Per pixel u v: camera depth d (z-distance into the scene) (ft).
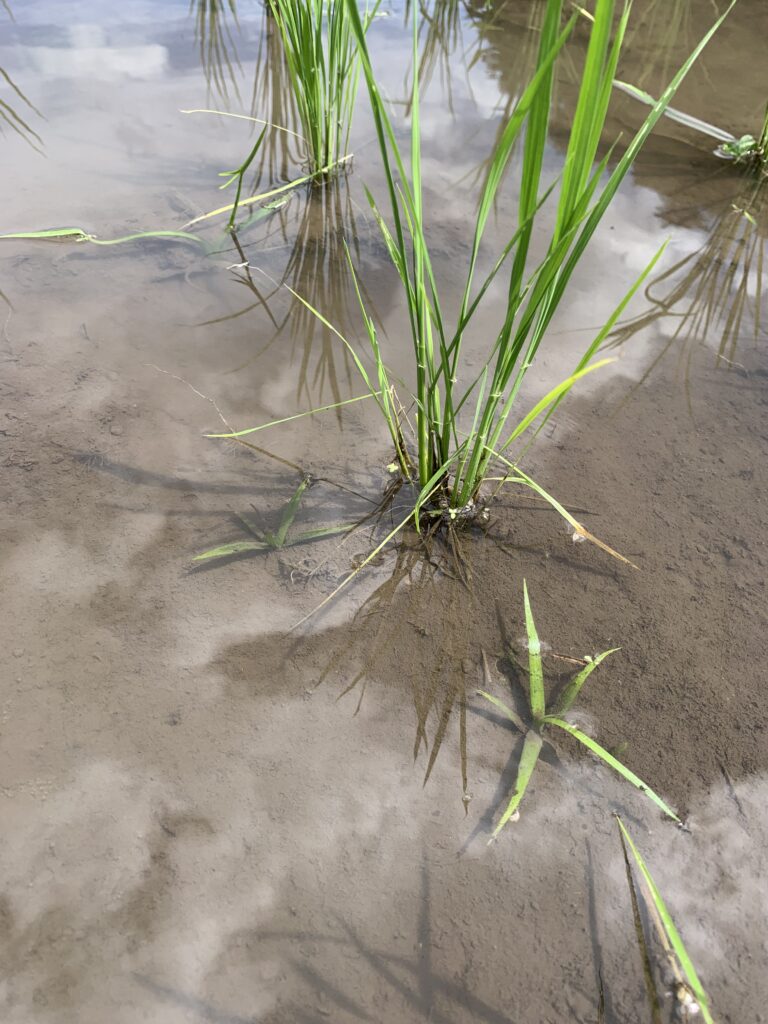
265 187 2.14
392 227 2.02
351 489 1.37
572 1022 0.84
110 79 2.60
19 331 1.62
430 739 1.07
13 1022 0.82
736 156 2.37
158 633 1.15
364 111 2.50
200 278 1.83
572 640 1.18
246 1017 0.83
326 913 0.91
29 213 1.97
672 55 2.90
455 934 0.90
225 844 0.95
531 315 1.03
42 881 0.91
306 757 1.04
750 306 1.83
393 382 1.58
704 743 1.07
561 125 2.46
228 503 1.33
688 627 1.20
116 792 0.99
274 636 1.16
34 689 1.08
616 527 1.34
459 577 1.26
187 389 1.54
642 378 1.63
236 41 2.88
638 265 1.95
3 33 2.87
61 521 1.28
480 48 2.89
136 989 0.84
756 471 1.44
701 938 0.91
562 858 0.96
